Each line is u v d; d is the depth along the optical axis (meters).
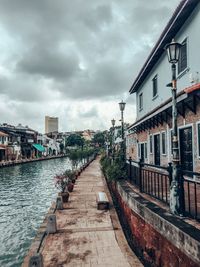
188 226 4.69
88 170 30.05
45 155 95.81
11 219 13.91
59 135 133.62
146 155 18.62
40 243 7.18
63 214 10.18
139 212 6.83
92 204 11.95
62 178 14.69
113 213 10.27
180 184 5.59
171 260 4.87
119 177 12.30
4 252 9.62
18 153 69.94
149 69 16.67
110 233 7.95
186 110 10.99
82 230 8.23
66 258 6.25
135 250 7.13
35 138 87.50
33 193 21.91
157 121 15.21
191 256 4.13
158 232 5.48
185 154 11.40
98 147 106.12
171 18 10.51
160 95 14.44
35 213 15.15
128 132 27.05
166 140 13.72
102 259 6.18
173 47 5.80
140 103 20.80
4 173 39.19
